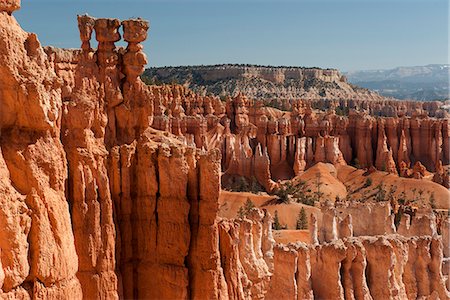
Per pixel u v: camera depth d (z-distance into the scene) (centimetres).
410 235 4541
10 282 1694
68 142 2283
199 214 2497
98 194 2342
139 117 2645
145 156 2497
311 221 4303
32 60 1923
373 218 4697
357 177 11669
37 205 1838
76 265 2034
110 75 2580
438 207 9750
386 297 3312
